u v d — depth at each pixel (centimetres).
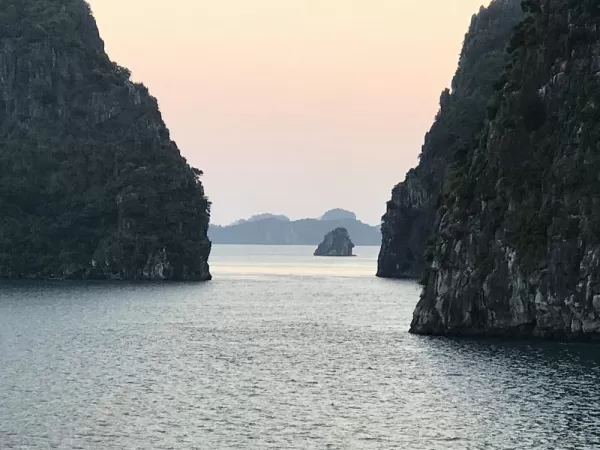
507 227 12900
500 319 12838
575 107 13038
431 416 8188
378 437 7562
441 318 13362
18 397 8962
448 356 11262
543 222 12575
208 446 7325
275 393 9225
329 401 8844
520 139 13425
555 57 13538
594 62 13062
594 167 12312
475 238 13188
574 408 8350
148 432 7712
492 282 12862
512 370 10188
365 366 10762
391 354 11656
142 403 8744
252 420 8119
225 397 9038
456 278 13238
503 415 8156
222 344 12950
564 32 13512
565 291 12138
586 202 12206
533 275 12388
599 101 12594
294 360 11331
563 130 13088
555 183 12669
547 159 13100
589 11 13338
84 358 11438
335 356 11625
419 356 11356
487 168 13600
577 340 12225
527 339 12675
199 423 8006
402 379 9862
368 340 13262
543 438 7444
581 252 12069
